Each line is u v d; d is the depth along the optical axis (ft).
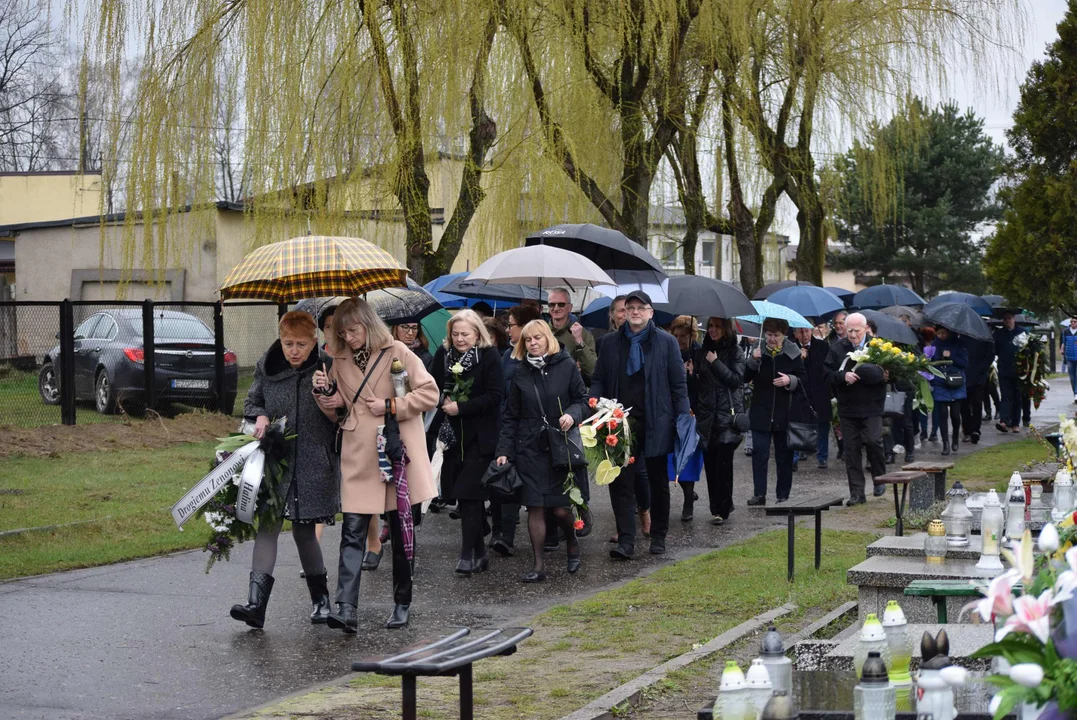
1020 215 74.23
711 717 12.88
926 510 36.27
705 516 43.52
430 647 15.78
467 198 64.39
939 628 19.67
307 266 25.93
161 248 60.80
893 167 86.58
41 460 51.26
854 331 49.47
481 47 60.70
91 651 24.22
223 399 67.72
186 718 19.77
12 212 136.56
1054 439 40.27
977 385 68.74
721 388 40.68
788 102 84.33
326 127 59.11
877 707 12.14
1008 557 10.86
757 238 91.50
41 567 32.71
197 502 25.41
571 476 31.63
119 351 64.39
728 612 27.17
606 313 52.65
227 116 60.29
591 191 68.64
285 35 57.62
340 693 21.12
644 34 63.00
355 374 26.00
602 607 27.96
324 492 25.94
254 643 24.98
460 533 40.09
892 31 75.87
